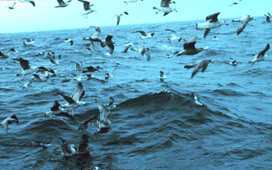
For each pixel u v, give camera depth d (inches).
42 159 593.9
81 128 643.5
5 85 1263.5
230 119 779.4
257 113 855.7
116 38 4168.3
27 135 703.7
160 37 3860.7
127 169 553.0
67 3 816.9
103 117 567.2
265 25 5324.8
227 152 608.1
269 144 645.3
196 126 727.7
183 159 584.1
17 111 891.4
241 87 1181.7
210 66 1733.5
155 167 557.6
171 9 649.0
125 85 1212.5
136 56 2314.2
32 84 1278.3
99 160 586.6
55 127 738.2
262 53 824.3
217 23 560.4
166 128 713.0
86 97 1020.5
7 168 562.9
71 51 2522.1
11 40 4510.3
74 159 592.7
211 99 956.0
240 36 3474.4
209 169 547.2
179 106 839.1
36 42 3924.7
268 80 1320.1
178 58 2178.9
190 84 1236.5
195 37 538.9
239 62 1808.6
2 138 685.3
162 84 1230.9
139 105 886.4
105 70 1667.1
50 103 981.8
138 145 642.8
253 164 562.9
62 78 1397.6
